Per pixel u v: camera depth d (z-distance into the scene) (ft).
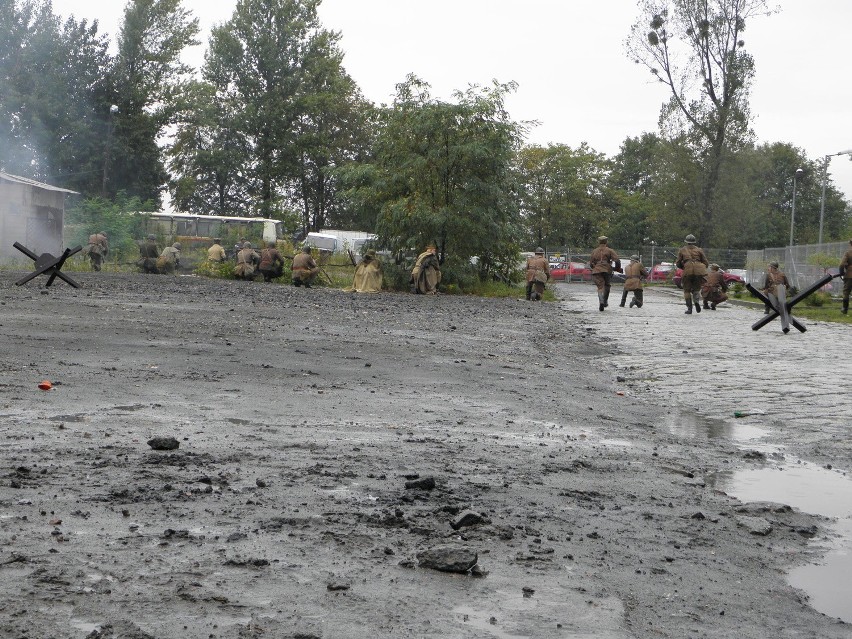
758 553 14.24
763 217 364.99
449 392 31.83
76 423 21.72
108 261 162.71
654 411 31.48
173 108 270.87
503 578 11.94
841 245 135.13
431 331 59.31
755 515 16.70
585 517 15.66
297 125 290.97
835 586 12.71
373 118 133.28
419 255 120.26
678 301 140.05
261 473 17.26
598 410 30.42
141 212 190.39
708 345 60.03
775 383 40.16
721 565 13.43
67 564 11.37
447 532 13.94
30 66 266.77
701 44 222.89
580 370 43.57
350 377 34.09
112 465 17.19
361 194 131.23
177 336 45.11
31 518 13.35
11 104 255.70
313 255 148.46
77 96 265.54
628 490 18.17
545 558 12.97
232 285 113.70
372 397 29.40
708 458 22.70
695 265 98.84
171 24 271.49
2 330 43.09
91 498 14.66
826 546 14.89
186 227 208.95
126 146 262.47
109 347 38.75
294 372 34.35
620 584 12.09
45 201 152.05
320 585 11.17
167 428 21.72
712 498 17.98
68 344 38.96
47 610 9.89
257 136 281.74
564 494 17.30
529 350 51.67
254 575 11.39
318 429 22.94
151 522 13.51
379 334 54.08
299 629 9.73
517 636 9.97
